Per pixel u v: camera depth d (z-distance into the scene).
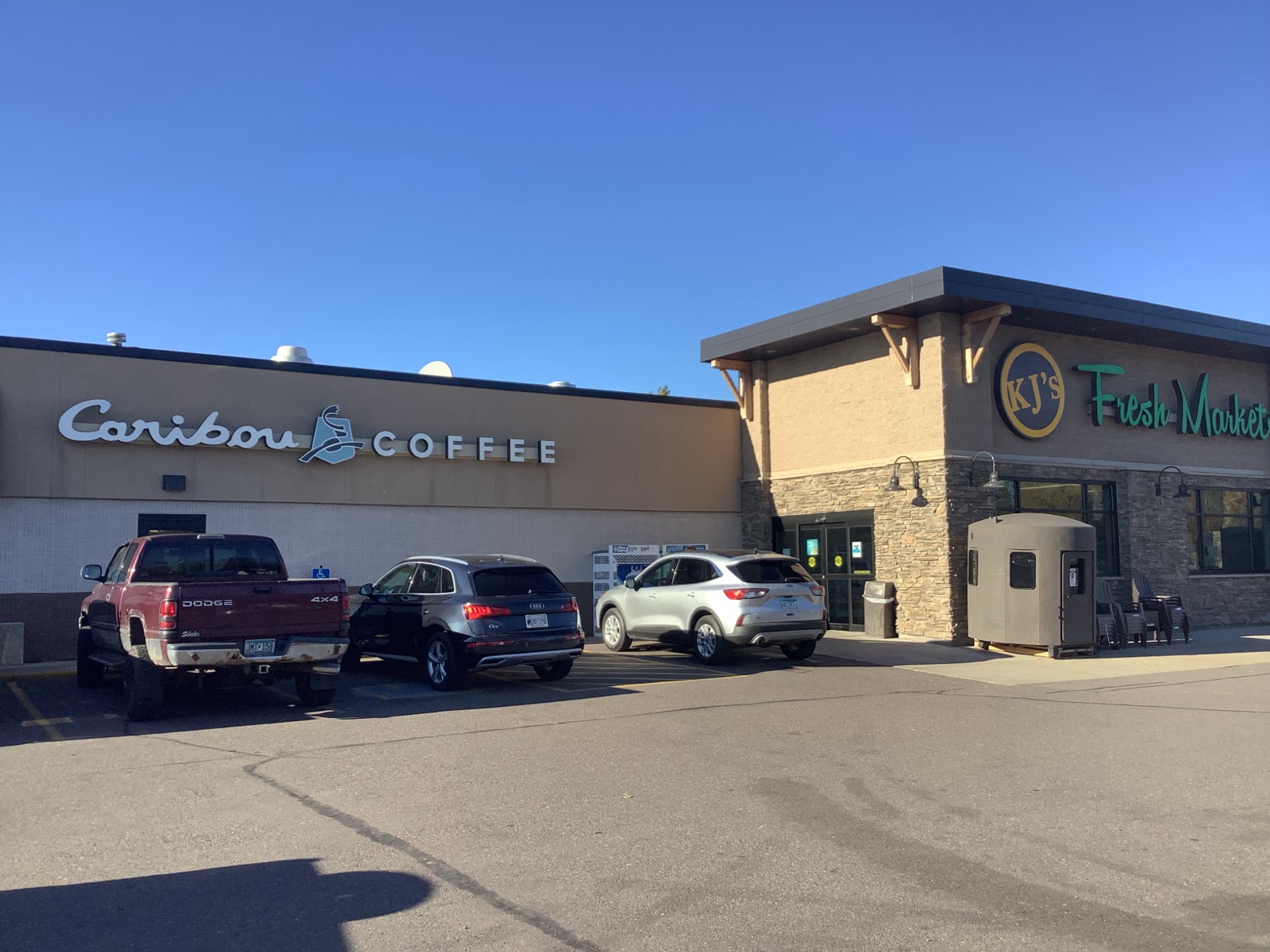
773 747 9.27
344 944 4.79
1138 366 21.83
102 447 16.55
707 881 5.65
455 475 19.67
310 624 11.05
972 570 17.98
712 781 7.95
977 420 19.00
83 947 4.78
